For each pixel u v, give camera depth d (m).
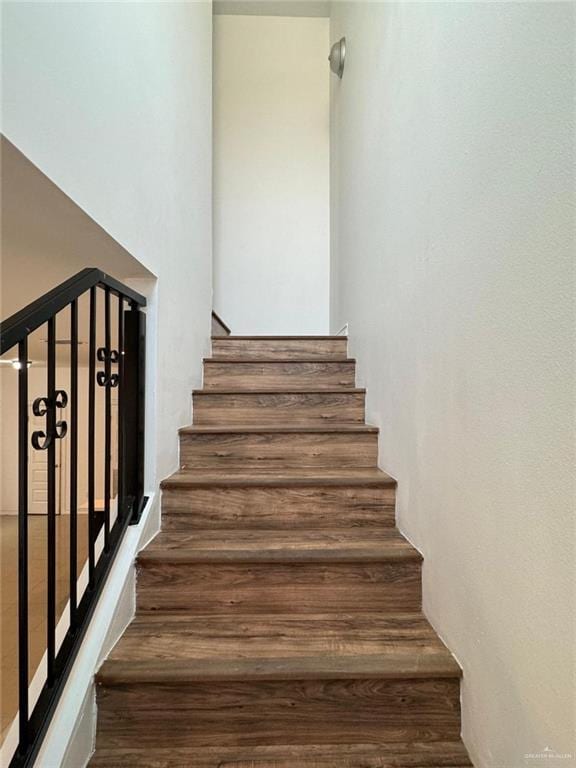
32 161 0.85
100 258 1.42
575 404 0.69
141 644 1.19
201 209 2.51
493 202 0.94
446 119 1.20
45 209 1.05
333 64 3.27
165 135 1.75
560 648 0.73
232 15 4.13
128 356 1.48
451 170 1.16
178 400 1.94
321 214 4.11
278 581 1.37
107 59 1.20
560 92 0.73
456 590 1.12
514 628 0.86
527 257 0.82
